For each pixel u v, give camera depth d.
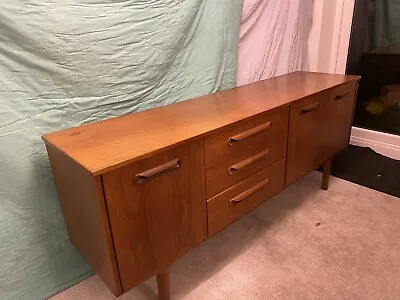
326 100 1.54
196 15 1.40
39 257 1.18
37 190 1.12
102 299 1.20
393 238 1.44
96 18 1.08
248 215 1.65
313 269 1.29
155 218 0.95
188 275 1.29
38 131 1.07
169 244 1.02
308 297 1.16
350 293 1.17
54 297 1.22
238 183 1.20
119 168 0.81
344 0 2.16
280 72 1.98
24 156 1.06
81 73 1.11
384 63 2.19
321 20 2.14
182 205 1.01
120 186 0.83
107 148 0.90
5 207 1.06
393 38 2.12
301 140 1.45
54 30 1.00
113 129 1.07
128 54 1.20
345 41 2.25
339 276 1.24
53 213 1.18
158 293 1.14
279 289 1.20
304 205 1.72
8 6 0.90
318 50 2.23
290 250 1.40
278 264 1.32
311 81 1.69
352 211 1.65
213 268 1.32
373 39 2.19
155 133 1.01
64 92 1.10
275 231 1.52
